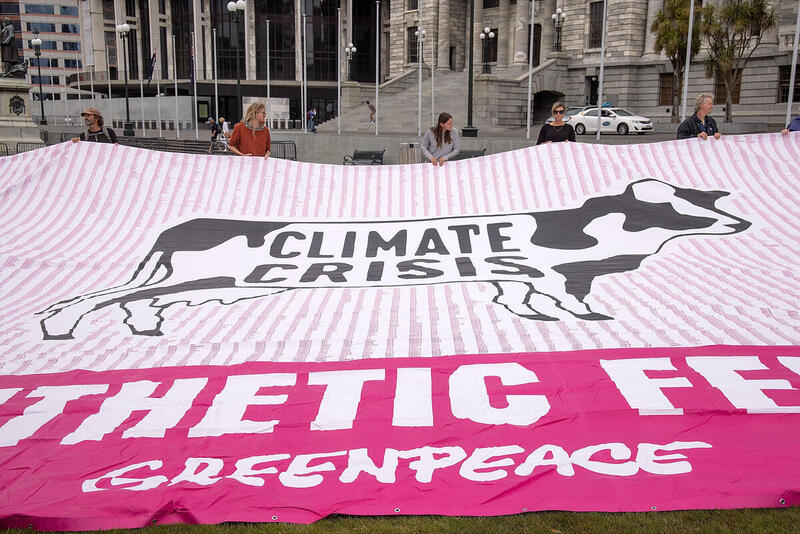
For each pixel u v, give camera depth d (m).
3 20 24.59
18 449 3.67
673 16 27.58
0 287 6.26
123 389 4.27
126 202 7.82
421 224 7.48
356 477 3.40
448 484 3.34
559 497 3.24
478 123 33.53
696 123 8.34
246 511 3.21
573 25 38.62
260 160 8.23
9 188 7.84
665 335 4.79
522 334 4.93
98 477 3.42
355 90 40.25
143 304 5.82
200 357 4.72
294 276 6.49
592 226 7.18
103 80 61.50
